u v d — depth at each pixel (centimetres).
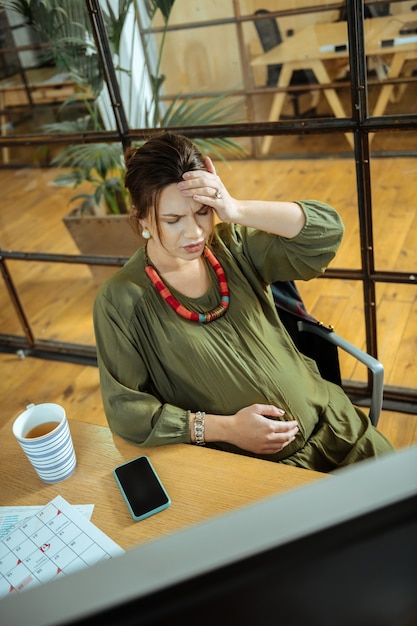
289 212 131
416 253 191
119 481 107
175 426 117
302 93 248
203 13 246
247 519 38
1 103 278
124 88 201
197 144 212
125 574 36
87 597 35
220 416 121
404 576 41
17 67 251
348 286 241
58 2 195
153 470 109
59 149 326
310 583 38
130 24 195
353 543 38
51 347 267
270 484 104
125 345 124
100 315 125
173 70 249
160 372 127
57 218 291
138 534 98
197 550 37
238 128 185
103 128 221
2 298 295
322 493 38
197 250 123
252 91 255
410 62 183
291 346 139
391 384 210
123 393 120
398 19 194
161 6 199
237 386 126
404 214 206
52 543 98
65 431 108
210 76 255
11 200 316
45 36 209
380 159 204
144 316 125
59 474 109
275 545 37
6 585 93
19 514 105
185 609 36
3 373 260
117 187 243
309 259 136
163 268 128
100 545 97
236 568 36
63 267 285
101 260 240
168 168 118
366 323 203
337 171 287
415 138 196
